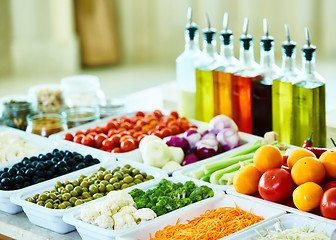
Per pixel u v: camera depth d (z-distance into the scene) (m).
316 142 2.73
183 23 10.02
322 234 1.85
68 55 9.37
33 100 3.47
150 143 2.64
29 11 9.09
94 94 3.58
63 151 2.72
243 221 2.02
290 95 2.73
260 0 9.39
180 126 3.03
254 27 9.54
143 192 2.25
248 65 2.93
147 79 8.93
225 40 2.98
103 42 9.68
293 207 2.11
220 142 2.72
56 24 9.23
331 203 1.95
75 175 2.49
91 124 3.21
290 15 9.38
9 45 9.23
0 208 2.39
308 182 2.04
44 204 2.23
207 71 3.00
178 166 2.61
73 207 2.16
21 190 2.34
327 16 9.24
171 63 10.19
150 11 10.12
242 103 2.92
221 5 9.60
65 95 3.58
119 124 3.15
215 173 2.36
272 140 2.71
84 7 9.45
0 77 9.09
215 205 2.19
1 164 2.62
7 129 3.19
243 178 2.19
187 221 2.08
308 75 2.71
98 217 2.01
